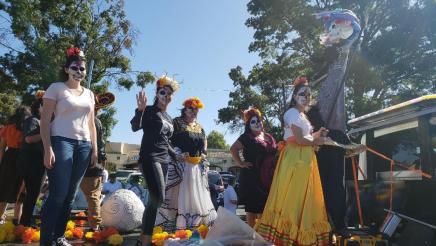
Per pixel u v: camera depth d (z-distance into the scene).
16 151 6.02
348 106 22.50
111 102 6.29
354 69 21.48
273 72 24.89
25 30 19.48
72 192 4.29
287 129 4.60
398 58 23.22
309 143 4.33
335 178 4.53
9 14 19.33
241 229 3.80
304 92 4.61
